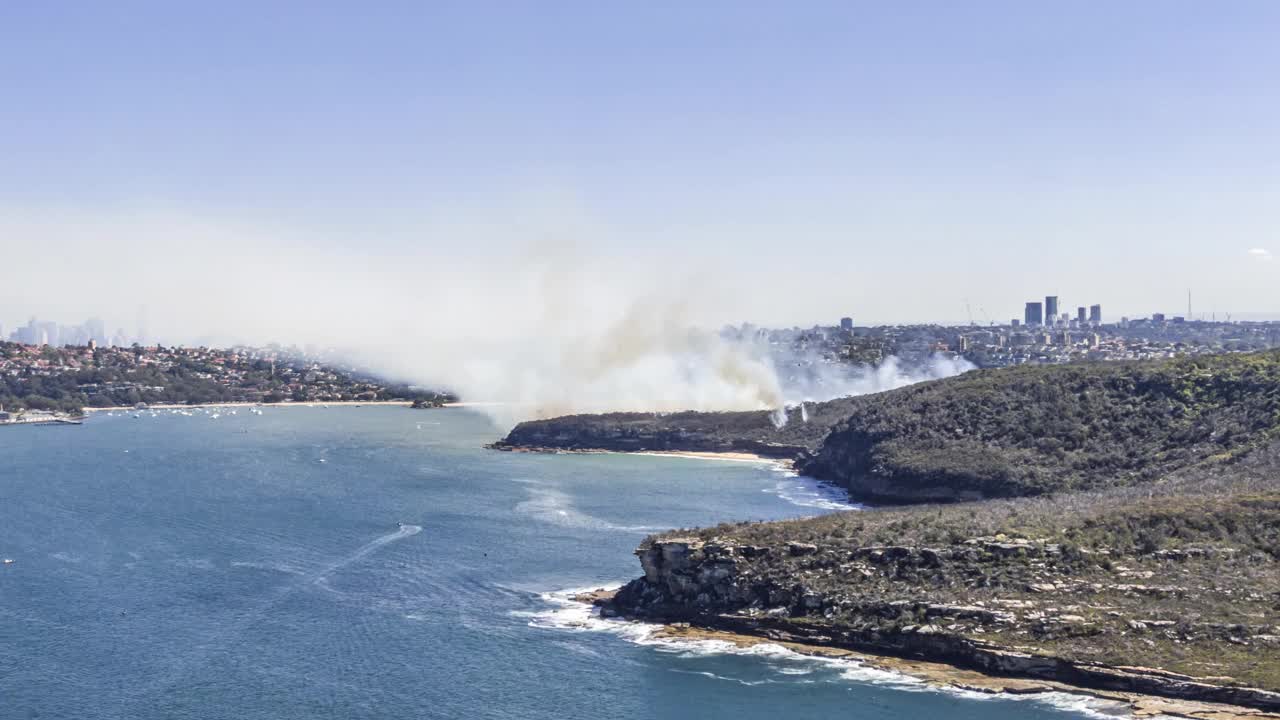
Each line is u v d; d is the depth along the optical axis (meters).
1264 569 134.62
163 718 116.81
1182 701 114.31
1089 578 135.50
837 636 134.50
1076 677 120.56
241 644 139.88
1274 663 116.94
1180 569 136.00
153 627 146.88
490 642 139.50
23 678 128.00
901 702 117.69
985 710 114.88
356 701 121.62
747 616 141.25
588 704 119.94
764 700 119.44
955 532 146.62
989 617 129.12
